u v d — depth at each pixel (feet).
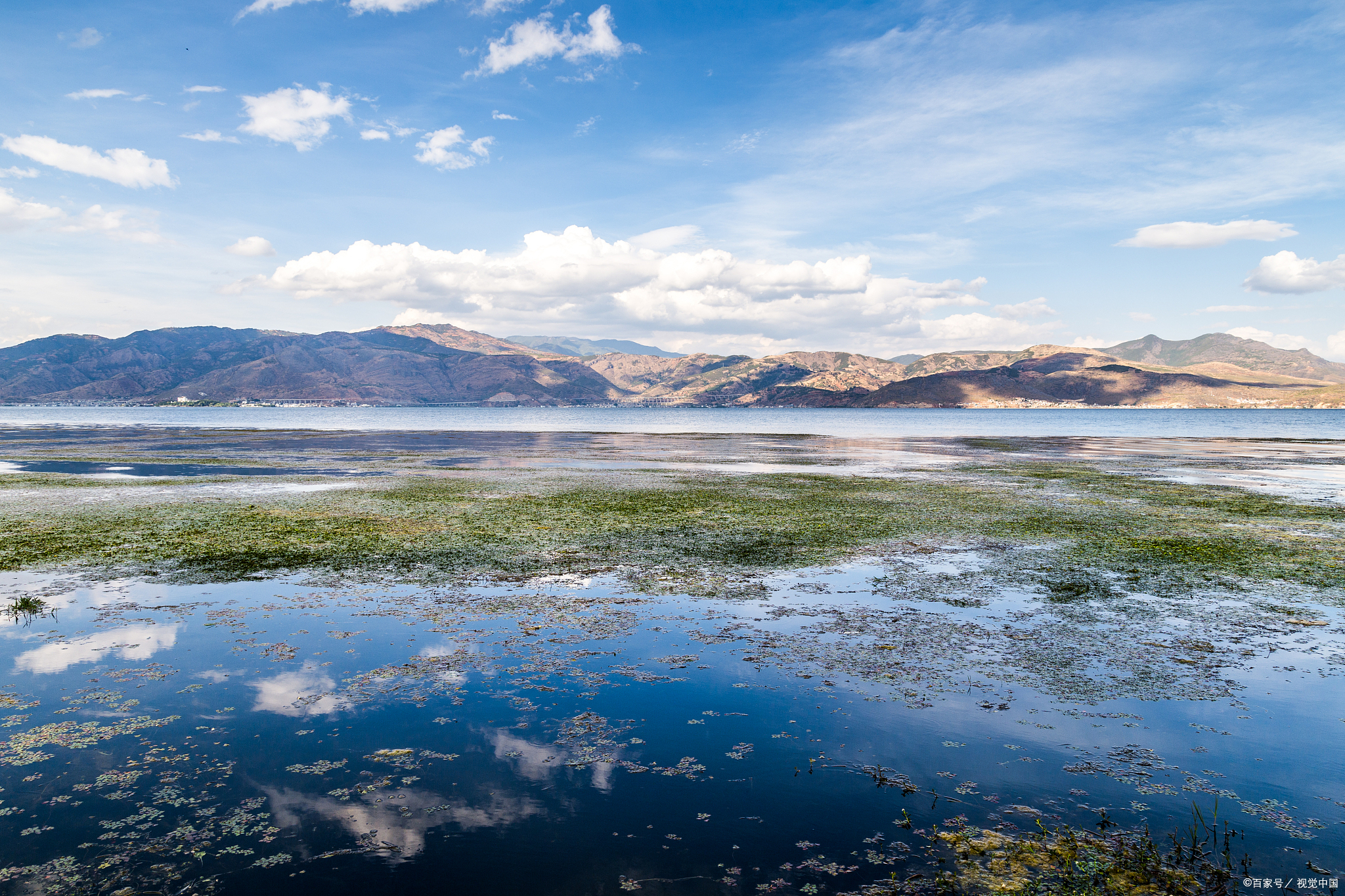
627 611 51.83
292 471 149.07
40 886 22.44
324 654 42.96
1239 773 29.66
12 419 562.66
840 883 22.68
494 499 106.52
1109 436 344.49
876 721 34.37
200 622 48.73
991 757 30.99
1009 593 57.06
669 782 28.84
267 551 70.38
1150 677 39.68
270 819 26.21
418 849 24.40
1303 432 389.80
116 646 43.98
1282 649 44.21
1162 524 87.76
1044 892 22.12
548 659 42.37
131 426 424.05
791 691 37.96
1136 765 30.27
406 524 85.05
